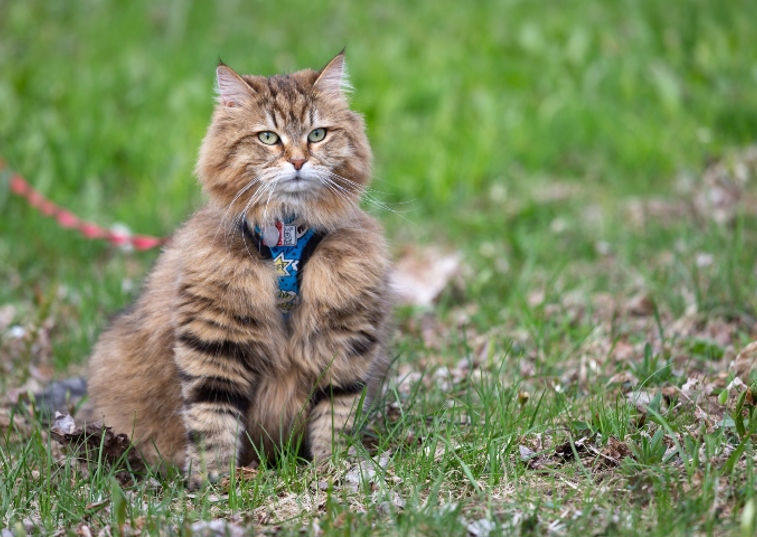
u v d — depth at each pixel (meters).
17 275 12.18
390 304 7.65
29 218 13.12
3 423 8.25
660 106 15.58
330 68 7.42
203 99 16.09
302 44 18.67
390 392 8.10
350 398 7.38
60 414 7.62
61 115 15.96
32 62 17.81
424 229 13.30
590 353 8.98
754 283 9.86
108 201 14.50
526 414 7.54
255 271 7.01
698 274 10.38
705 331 9.35
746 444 6.33
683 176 13.65
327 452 7.28
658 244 11.64
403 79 16.88
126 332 7.86
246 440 7.54
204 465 7.09
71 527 6.33
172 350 7.38
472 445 7.02
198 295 6.98
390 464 6.90
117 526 6.04
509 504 6.17
